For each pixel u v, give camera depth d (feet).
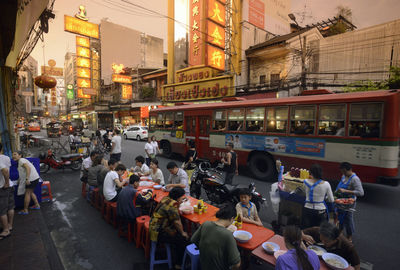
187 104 40.11
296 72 62.75
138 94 111.04
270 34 80.69
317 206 11.76
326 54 61.52
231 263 7.19
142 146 59.11
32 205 19.13
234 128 30.58
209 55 61.67
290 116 24.90
